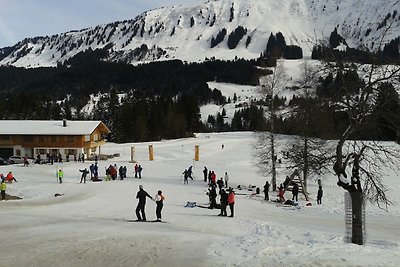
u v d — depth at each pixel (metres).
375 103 15.16
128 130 117.00
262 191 41.50
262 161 47.66
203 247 14.71
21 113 129.88
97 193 33.91
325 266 11.34
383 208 32.34
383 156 55.53
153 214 25.20
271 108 41.78
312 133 37.06
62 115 134.50
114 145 95.38
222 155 79.62
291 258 12.11
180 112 133.75
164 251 14.20
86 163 60.47
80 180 42.22
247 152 84.69
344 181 15.78
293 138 43.09
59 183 39.50
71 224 20.14
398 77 14.80
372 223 25.17
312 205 34.09
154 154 78.19
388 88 15.00
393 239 19.69
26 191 34.72
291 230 19.30
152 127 122.19
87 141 73.19
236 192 39.72
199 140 110.19
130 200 30.78
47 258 13.12
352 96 15.62
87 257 13.35
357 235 15.46
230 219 23.81
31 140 72.75
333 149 31.23
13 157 65.56
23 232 17.58
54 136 72.44
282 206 31.95
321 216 27.47
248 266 11.85
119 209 26.97
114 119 120.56
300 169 34.84
